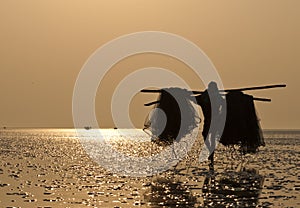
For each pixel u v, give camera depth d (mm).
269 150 160875
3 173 81062
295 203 48844
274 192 56531
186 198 52094
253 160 110250
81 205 47688
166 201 50250
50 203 48969
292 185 62938
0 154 140625
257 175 75562
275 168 88750
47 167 94375
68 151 163375
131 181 68938
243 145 74562
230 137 74062
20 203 49062
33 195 54438
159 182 67312
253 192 56438
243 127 73812
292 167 91250
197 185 63344
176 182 66938
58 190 58906
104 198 52250
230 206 47188
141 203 48812
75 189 59812
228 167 90625
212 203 48844
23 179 71688
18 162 108312
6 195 54594
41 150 170000
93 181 69250
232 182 66312
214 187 61094
